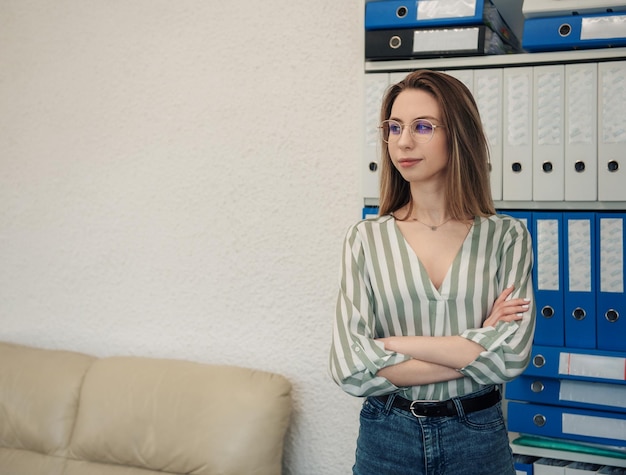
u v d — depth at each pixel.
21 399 2.60
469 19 2.02
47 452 2.55
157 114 2.68
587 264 1.97
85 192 2.80
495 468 1.53
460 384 1.52
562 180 1.99
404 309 1.58
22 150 2.88
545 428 2.02
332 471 2.50
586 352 1.96
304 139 2.49
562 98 1.98
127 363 2.57
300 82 2.49
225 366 2.49
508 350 1.50
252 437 2.29
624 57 1.95
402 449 1.53
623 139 1.93
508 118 2.03
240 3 2.55
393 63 2.13
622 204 1.95
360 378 1.53
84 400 2.53
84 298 2.81
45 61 2.84
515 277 1.58
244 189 2.57
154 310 2.71
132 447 2.41
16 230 2.90
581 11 1.95
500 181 2.04
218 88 2.59
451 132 1.55
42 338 2.88
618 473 1.97
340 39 2.44
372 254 1.62
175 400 2.40
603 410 1.98
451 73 2.08
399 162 1.56
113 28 2.73
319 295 2.49
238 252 2.59
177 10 2.64
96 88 2.76
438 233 1.60
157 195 2.69
